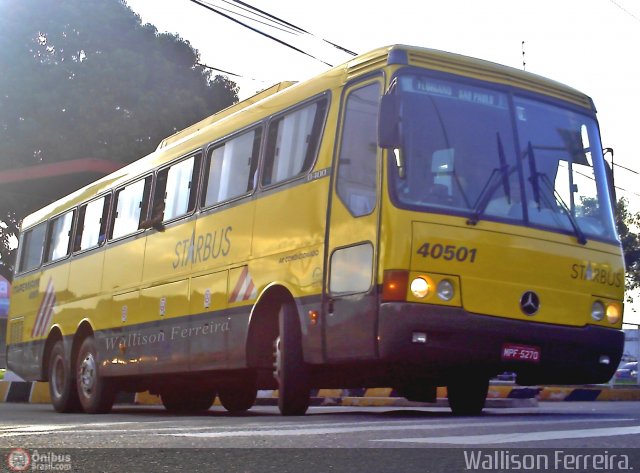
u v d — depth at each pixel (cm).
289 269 957
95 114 3475
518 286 873
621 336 948
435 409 1467
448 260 842
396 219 833
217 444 542
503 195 889
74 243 1544
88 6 3603
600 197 973
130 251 1338
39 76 3462
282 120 1030
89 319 1430
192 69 3781
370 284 840
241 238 1060
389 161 848
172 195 1252
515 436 580
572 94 989
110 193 1450
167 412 1437
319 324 897
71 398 1448
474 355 841
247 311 1023
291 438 576
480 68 923
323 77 978
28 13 3534
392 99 843
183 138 1282
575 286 913
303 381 938
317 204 930
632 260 3831
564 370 901
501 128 916
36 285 1677
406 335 814
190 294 1156
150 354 1243
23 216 3497
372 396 1945
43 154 3478
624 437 586
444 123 884
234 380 1212
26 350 1673
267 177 1030
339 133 923
